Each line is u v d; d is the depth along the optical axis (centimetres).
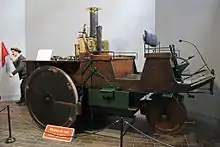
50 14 662
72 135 372
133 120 477
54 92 394
